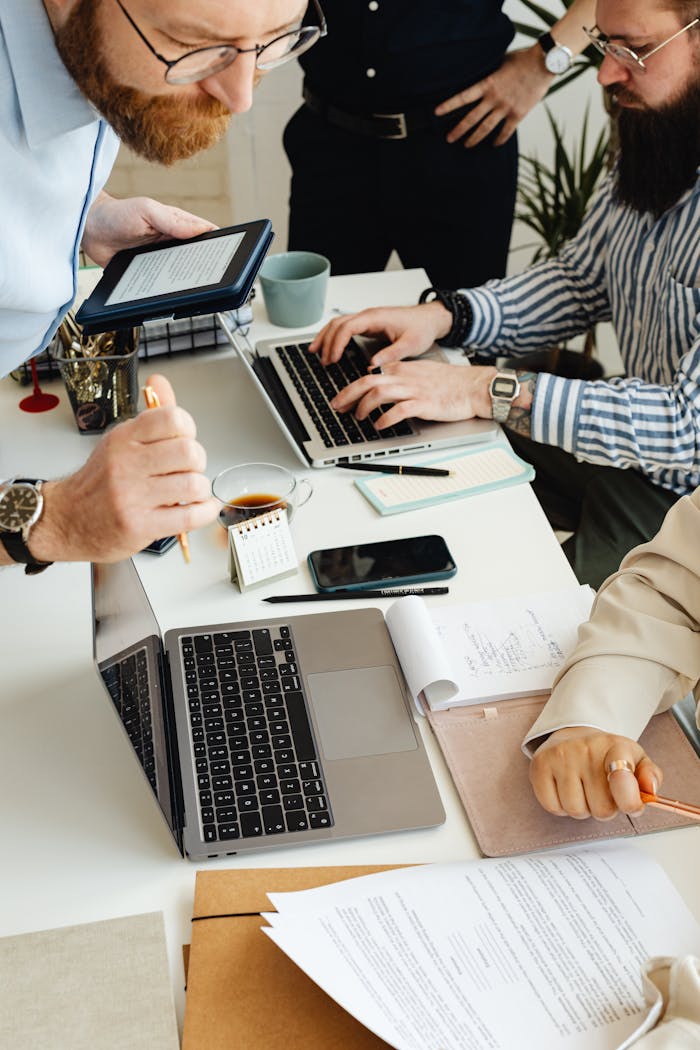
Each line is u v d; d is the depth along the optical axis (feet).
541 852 3.06
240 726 3.38
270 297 5.56
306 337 5.52
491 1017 2.54
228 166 10.43
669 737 3.44
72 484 3.12
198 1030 2.57
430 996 2.57
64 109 3.44
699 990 2.49
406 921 2.77
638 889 2.90
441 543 4.21
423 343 5.51
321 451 4.68
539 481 6.31
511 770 3.29
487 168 7.76
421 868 2.94
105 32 3.06
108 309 4.22
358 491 4.55
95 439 4.81
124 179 10.41
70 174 3.80
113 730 3.43
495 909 2.81
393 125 7.50
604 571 5.30
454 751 3.35
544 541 4.27
